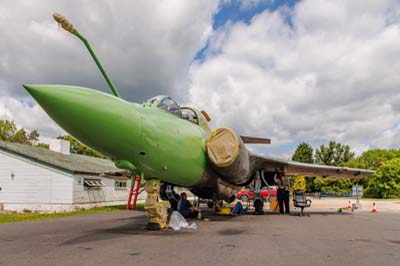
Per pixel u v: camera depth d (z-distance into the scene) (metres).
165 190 13.01
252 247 6.05
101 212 16.80
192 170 9.66
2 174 21.45
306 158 66.31
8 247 6.09
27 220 12.10
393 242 6.89
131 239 6.98
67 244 6.38
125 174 20.81
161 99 9.12
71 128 6.19
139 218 12.67
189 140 9.38
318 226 9.69
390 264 4.83
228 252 5.57
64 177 20.52
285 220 11.55
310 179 58.72
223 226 9.48
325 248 6.04
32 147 24.84
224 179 11.89
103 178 24.22
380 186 43.78
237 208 14.48
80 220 11.86
